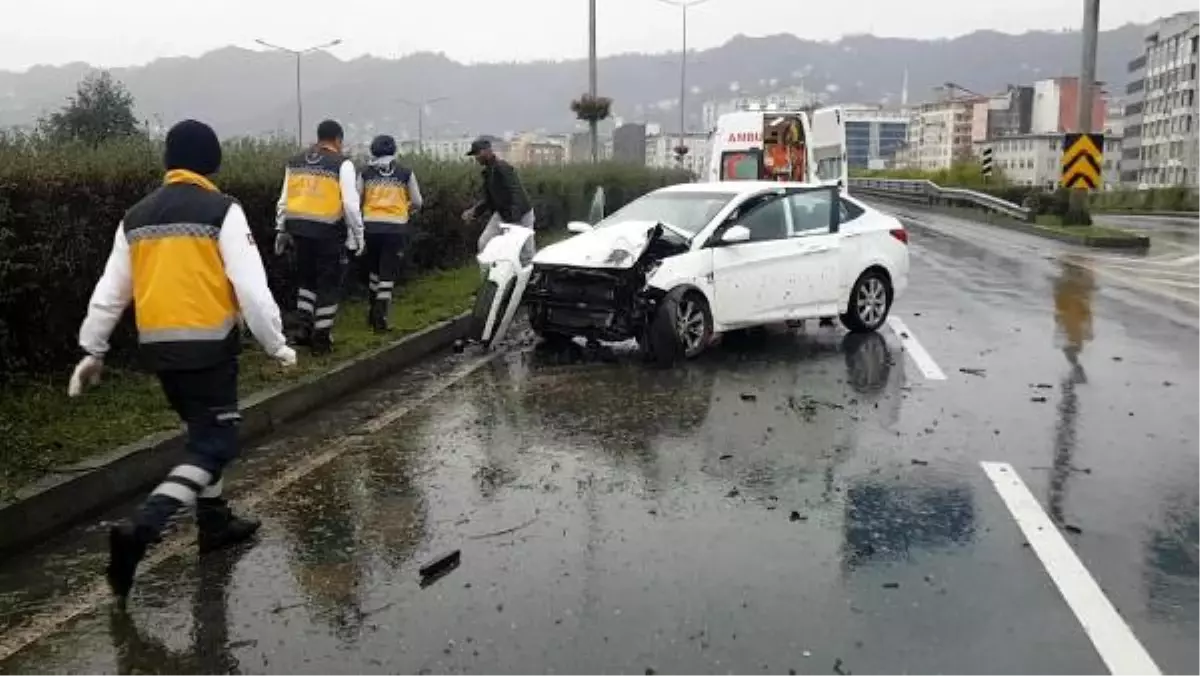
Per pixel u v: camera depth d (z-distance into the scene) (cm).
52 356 750
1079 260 1911
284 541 511
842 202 1111
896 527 525
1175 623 422
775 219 1033
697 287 949
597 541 507
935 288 1478
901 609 434
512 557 488
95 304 459
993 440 681
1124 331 1107
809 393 816
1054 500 564
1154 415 746
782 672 383
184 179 462
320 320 887
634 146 4569
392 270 1012
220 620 428
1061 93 13262
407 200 1020
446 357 982
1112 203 5162
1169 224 3403
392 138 1007
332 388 805
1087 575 467
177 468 459
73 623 427
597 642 406
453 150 1728
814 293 1048
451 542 507
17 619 431
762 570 472
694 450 660
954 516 541
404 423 733
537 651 399
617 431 705
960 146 13838
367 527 529
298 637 412
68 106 1227
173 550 502
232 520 510
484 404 788
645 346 957
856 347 1018
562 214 2303
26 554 500
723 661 391
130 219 458
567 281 972
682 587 454
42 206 712
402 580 464
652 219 1019
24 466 553
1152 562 482
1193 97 10850
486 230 1247
